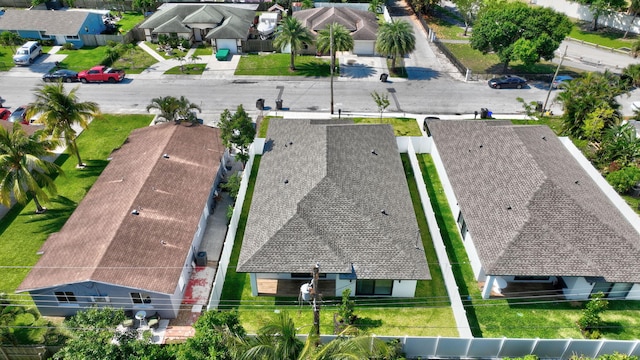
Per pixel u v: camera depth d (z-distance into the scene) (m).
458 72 64.69
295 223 31.23
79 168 43.44
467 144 41.53
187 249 31.55
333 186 33.44
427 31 79.00
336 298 31.66
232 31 67.31
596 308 28.62
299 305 30.95
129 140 43.66
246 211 38.53
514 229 31.69
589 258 30.25
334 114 53.38
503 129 41.09
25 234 35.84
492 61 68.56
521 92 59.16
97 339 23.14
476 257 32.88
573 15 88.25
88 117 41.84
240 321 29.75
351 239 30.98
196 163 39.66
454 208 38.44
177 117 46.81
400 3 98.25
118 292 28.59
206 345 22.20
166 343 28.34
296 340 20.77
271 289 32.16
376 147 40.47
